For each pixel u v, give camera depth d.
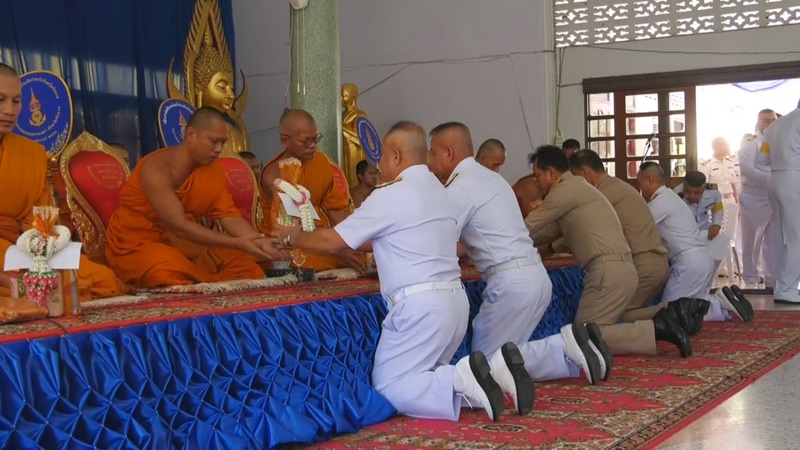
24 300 2.88
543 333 5.44
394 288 3.57
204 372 3.08
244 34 11.44
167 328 2.99
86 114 7.96
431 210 3.58
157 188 4.33
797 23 9.55
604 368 4.27
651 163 6.65
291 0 6.31
